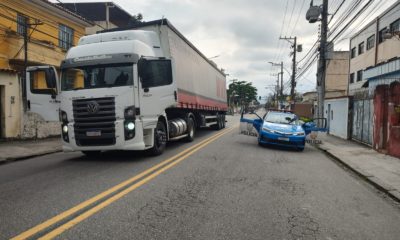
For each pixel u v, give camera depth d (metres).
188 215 5.25
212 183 7.38
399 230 5.05
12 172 8.53
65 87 9.73
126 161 9.90
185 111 14.91
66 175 7.95
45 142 15.31
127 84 9.47
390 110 12.88
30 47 18.39
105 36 10.88
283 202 6.18
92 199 5.92
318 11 19.45
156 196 6.21
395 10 29.02
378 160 11.73
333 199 6.64
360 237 4.70
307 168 9.99
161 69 10.82
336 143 17.41
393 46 29.03
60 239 4.23
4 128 14.99
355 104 18.73
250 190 6.92
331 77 52.97
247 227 4.85
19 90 15.70
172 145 13.91
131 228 4.65
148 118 10.08
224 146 13.92
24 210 5.31
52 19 20.41
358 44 39.22
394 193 7.24
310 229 4.89
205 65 18.91
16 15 17.72
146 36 11.18
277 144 13.84
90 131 9.46
